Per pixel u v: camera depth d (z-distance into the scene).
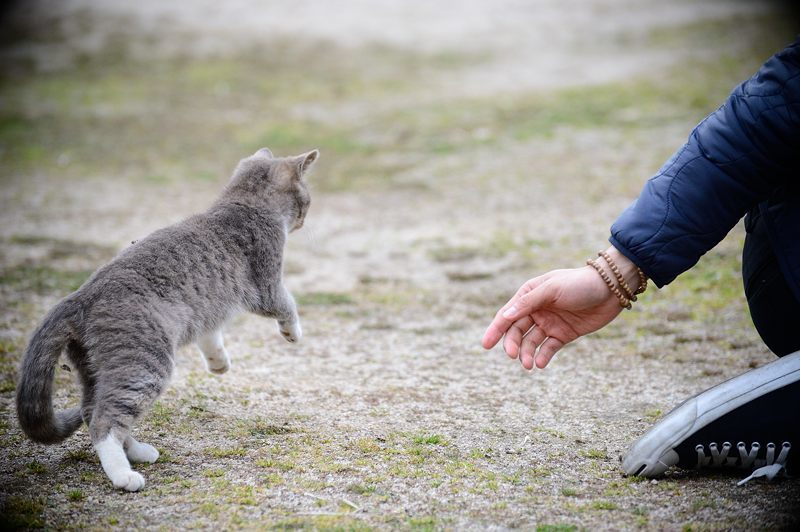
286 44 14.88
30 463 3.43
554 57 13.62
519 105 10.97
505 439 3.67
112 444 3.21
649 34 14.70
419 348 4.92
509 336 3.36
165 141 10.12
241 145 9.94
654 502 3.04
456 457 3.47
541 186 8.05
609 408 4.02
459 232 7.10
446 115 10.77
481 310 5.54
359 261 6.59
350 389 4.29
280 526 2.88
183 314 3.56
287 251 6.84
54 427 3.33
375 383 4.38
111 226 7.29
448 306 5.63
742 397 3.12
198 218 4.00
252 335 5.11
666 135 9.22
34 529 2.88
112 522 2.92
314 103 11.64
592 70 12.57
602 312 3.27
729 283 5.68
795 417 3.08
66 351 3.43
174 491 3.16
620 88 11.34
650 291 5.66
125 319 3.35
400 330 5.23
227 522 2.92
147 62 13.74
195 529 2.87
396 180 8.62
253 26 16.12
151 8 17.36
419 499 3.09
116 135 10.35
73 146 9.91
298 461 3.41
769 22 14.81
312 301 5.75
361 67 13.46
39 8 16.95
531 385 4.34
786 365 3.11
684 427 3.17
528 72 12.77
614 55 13.45
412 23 16.44
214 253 3.85
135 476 3.17
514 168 8.66
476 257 6.54
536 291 3.20
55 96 12.01
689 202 3.00
